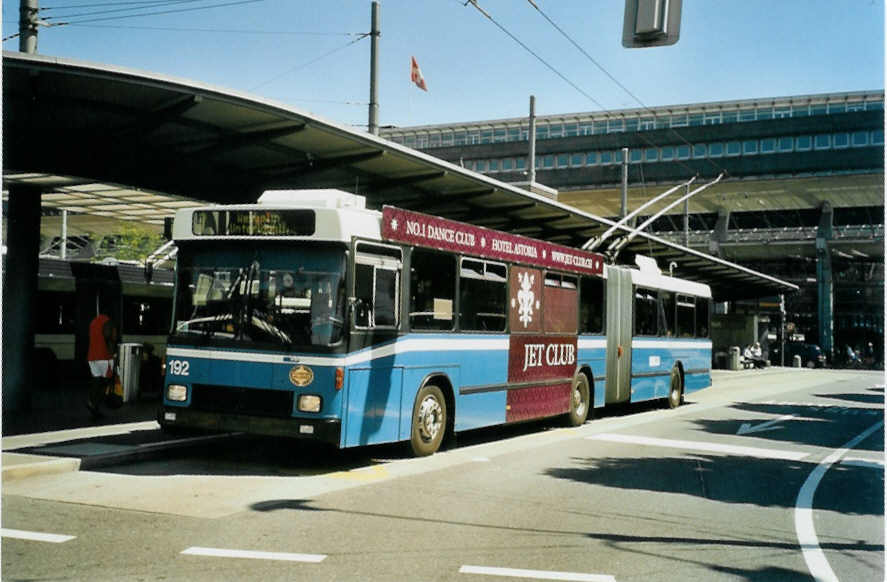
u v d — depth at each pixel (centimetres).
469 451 1235
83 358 2194
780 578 608
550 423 1669
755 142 7594
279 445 1231
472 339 1241
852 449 1419
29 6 1252
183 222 1050
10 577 547
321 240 986
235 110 1191
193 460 1077
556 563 624
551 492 919
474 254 1247
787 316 7906
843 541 737
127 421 1342
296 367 977
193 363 1024
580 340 1614
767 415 2036
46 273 2127
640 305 1906
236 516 752
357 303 1000
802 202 7738
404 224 1082
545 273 1472
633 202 8375
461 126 8950
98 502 797
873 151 7162
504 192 1748
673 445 1359
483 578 577
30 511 749
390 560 616
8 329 1455
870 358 7138
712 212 8219
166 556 610
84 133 1274
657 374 1998
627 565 626
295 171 1522
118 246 4359
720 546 701
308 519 748
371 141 1335
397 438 1082
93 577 552
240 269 1021
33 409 1497
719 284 4775
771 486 1014
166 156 1393
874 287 7831
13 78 1045
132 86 1080
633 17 848
